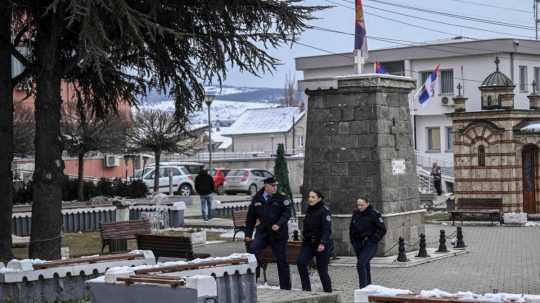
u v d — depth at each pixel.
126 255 16.06
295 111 100.38
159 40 22.84
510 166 38.59
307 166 25.66
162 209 36.28
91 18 18.64
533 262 24.14
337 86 25.00
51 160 22.27
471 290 19.23
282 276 17.64
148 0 21.06
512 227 35.84
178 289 11.39
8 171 22.52
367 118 24.78
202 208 39.34
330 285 17.33
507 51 68.50
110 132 51.91
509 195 38.59
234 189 62.28
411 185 26.03
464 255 25.97
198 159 82.50
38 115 22.28
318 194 17.34
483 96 40.06
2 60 22.59
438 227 36.34
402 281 20.77
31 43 24.25
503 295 9.88
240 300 13.56
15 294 14.66
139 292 11.77
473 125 39.25
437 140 70.75
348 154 24.95
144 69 24.86
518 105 69.12
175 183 60.25
